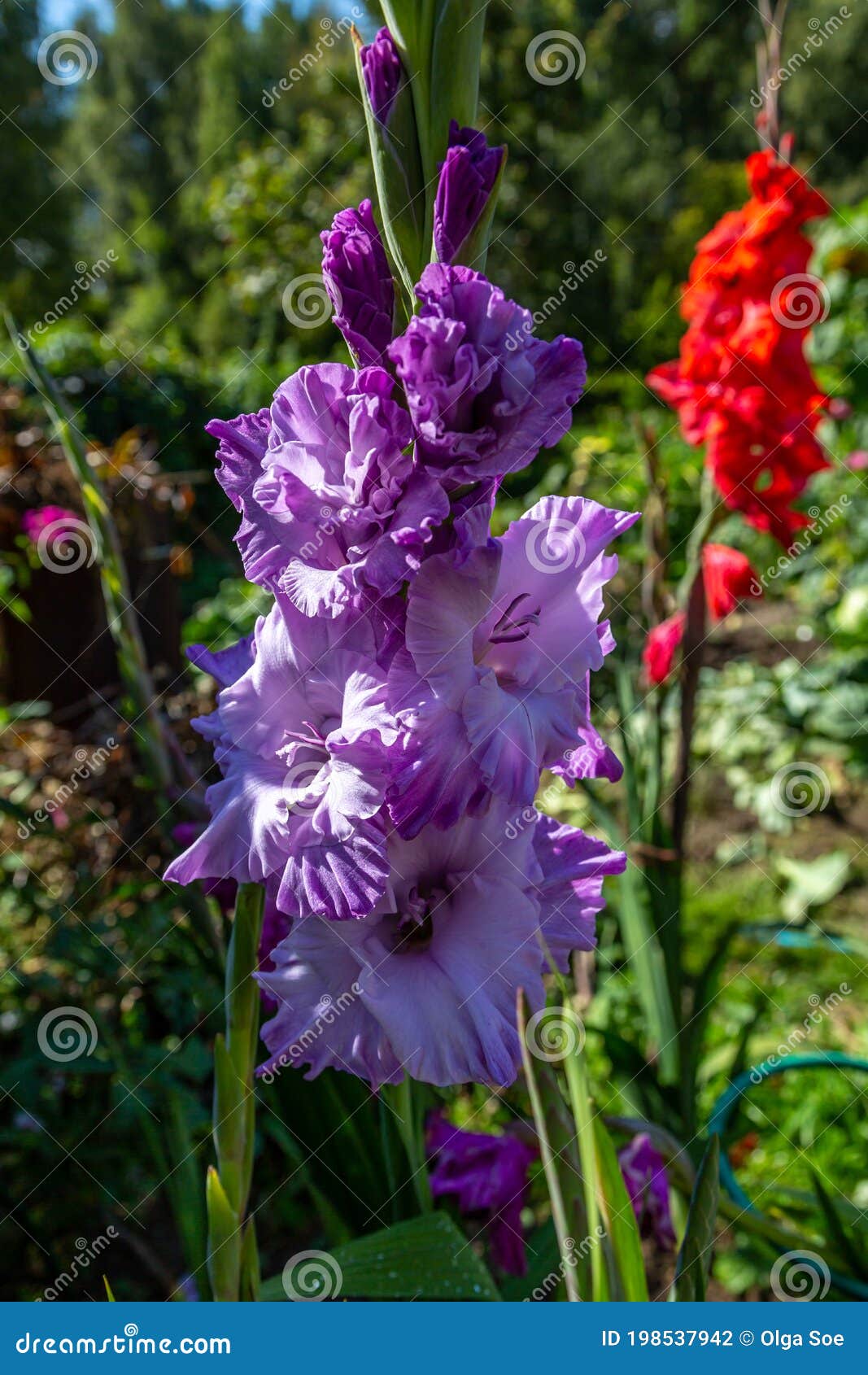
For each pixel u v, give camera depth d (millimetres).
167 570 1394
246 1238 494
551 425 423
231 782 467
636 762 1062
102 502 629
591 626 476
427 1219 541
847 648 1908
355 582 426
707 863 1620
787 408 924
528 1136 628
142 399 2889
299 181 4262
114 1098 907
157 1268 862
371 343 450
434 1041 447
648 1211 680
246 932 464
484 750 428
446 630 431
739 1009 1239
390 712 433
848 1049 1157
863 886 1513
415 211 461
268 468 448
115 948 994
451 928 470
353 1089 613
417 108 455
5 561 1435
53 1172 958
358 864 430
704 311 954
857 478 2109
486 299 413
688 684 931
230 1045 471
